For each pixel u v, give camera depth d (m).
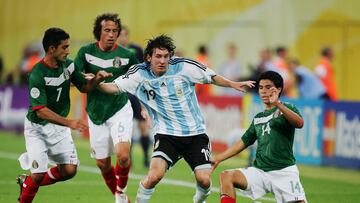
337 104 51.50
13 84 82.31
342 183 44.44
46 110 28.77
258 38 81.56
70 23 89.50
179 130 28.61
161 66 28.14
